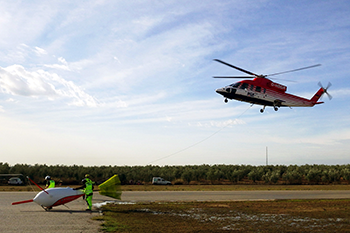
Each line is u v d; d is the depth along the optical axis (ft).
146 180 210.79
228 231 42.63
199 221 50.44
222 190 124.77
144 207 66.08
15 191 105.19
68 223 44.42
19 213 53.83
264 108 107.34
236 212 61.67
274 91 104.58
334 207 71.05
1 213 53.57
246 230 43.55
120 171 215.51
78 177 202.59
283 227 46.16
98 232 38.78
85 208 62.18
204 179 240.73
